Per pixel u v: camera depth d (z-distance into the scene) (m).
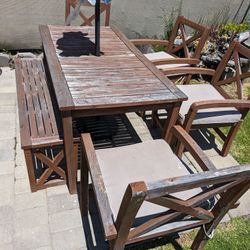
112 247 1.28
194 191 1.42
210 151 2.60
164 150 1.67
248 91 3.66
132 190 0.88
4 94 2.96
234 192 1.26
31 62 2.53
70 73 1.88
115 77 1.91
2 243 1.67
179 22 3.07
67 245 1.71
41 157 1.81
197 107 2.01
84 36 2.51
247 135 2.88
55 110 1.95
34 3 3.36
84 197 1.75
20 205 1.88
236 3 4.26
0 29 3.44
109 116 2.79
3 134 2.44
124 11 3.77
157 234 1.36
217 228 1.93
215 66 3.71
